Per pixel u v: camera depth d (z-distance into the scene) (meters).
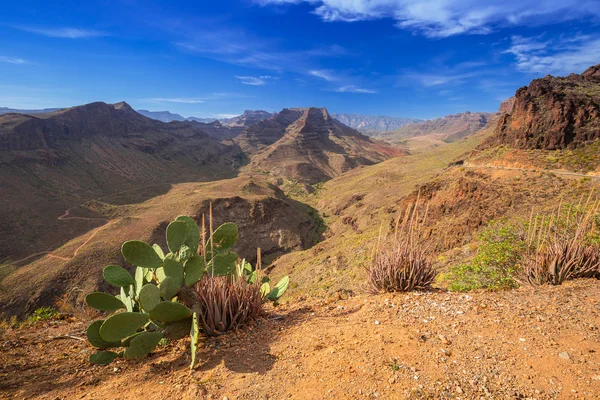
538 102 52.34
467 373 2.68
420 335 3.43
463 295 4.69
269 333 3.84
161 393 2.73
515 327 3.48
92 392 2.86
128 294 4.53
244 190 132.62
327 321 4.12
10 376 3.23
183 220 4.14
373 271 5.45
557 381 2.50
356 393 2.51
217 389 2.68
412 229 5.68
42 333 5.03
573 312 3.79
